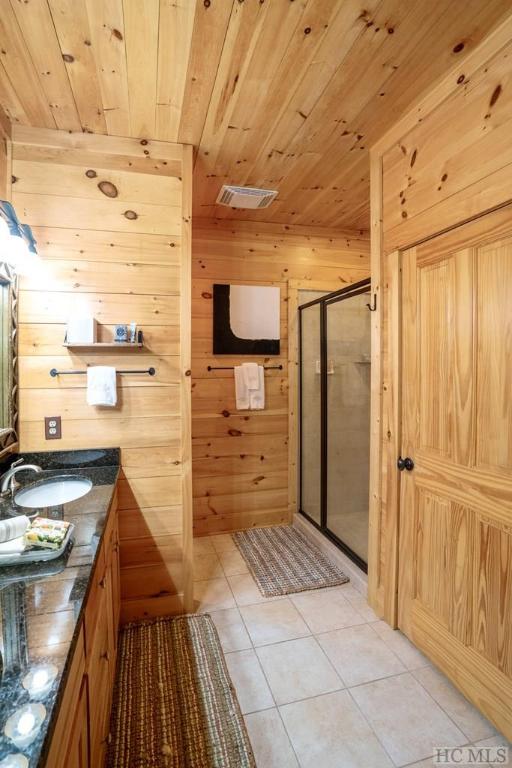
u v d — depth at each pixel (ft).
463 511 4.98
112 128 6.04
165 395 6.64
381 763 4.29
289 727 4.69
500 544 4.48
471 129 4.64
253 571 8.25
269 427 10.57
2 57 4.53
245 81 4.98
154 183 6.42
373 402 6.71
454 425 5.08
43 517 4.35
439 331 5.29
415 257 5.70
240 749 4.42
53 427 6.24
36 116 5.74
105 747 4.20
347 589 7.61
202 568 8.39
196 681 5.33
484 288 4.58
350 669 5.58
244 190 8.32
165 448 6.68
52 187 6.11
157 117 5.76
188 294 6.61
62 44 4.36
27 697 1.95
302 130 6.12
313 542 9.60
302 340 10.73
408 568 6.05
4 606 2.76
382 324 6.43
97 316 6.34
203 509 10.16
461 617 5.05
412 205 5.68
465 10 4.02
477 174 4.58
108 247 6.33
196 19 4.06
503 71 4.22
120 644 6.04
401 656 5.83
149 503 6.67
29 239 5.31
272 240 10.39
